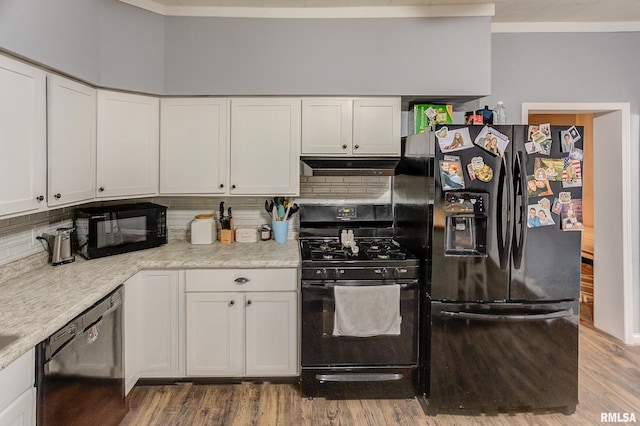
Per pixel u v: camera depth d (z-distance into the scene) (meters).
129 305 2.35
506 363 2.38
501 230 2.31
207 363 2.56
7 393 1.30
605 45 3.09
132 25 2.58
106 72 2.45
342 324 2.42
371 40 2.75
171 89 2.74
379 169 2.80
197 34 2.73
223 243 3.06
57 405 1.57
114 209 2.65
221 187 2.84
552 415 2.39
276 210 3.12
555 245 2.34
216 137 2.82
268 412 2.38
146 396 2.53
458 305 2.36
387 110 2.81
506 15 2.91
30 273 2.19
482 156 2.30
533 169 2.31
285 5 2.69
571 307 2.38
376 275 2.47
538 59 3.08
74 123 2.22
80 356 1.75
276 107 2.81
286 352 2.57
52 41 1.96
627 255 3.22
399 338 2.49
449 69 2.75
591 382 2.71
